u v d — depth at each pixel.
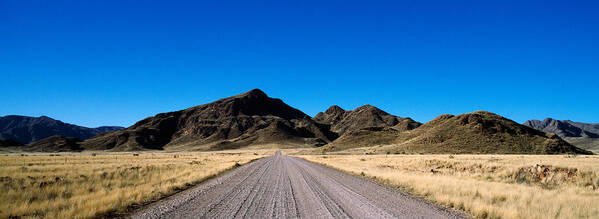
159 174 19.98
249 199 10.80
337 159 50.06
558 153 67.69
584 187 13.69
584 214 7.82
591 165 17.62
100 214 8.21
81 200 9.70
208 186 14.96
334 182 16.55
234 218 7.75
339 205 9.53
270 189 13.67
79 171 20.53
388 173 20.33
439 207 9.16
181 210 8.79
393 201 10.25
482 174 19.48
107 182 15.15
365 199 10.70
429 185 13.12
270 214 8.23
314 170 26.67
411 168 26.48
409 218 7.66
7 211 8.24
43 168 23.44
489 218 7.66
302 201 10.34
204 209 8.94
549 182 15.60
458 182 14.19
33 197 10.83
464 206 8.76
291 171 25.50
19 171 20.52
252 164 38.50
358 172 22.64
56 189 12.20
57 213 8.07
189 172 22.16
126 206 9.20
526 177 17.06
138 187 13.18
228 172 25.03
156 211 8.63
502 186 13.02
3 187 12.42
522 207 8.67
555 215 7.73
